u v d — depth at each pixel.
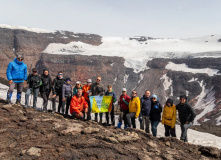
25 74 8.72
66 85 8.98
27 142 4.89
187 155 5.68
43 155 4.38
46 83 8.61
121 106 8.70
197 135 13.98
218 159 5.83
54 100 8.48
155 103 8.15
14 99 14.25
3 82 26.66
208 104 189.25
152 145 5.96
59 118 7.57
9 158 4.16
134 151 5.16
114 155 4.76
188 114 7.74
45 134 5.43
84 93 8.99
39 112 7.87
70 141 5.17
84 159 4.43
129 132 6.56
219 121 157.62
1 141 4.80
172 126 7.92
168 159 5.12
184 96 7.70
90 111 8.88
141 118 8.24
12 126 5.72
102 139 5.53
